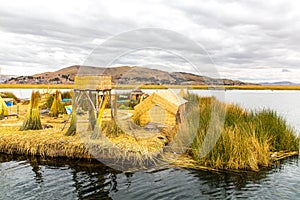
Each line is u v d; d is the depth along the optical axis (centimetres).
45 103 1295
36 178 543
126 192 478
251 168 586
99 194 473
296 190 479
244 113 859
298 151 716
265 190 480
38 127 827
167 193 471
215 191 477
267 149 657
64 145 663
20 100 1647
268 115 818
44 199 454
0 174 562
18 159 652
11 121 992
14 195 470
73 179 538
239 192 473
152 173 556
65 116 1079
